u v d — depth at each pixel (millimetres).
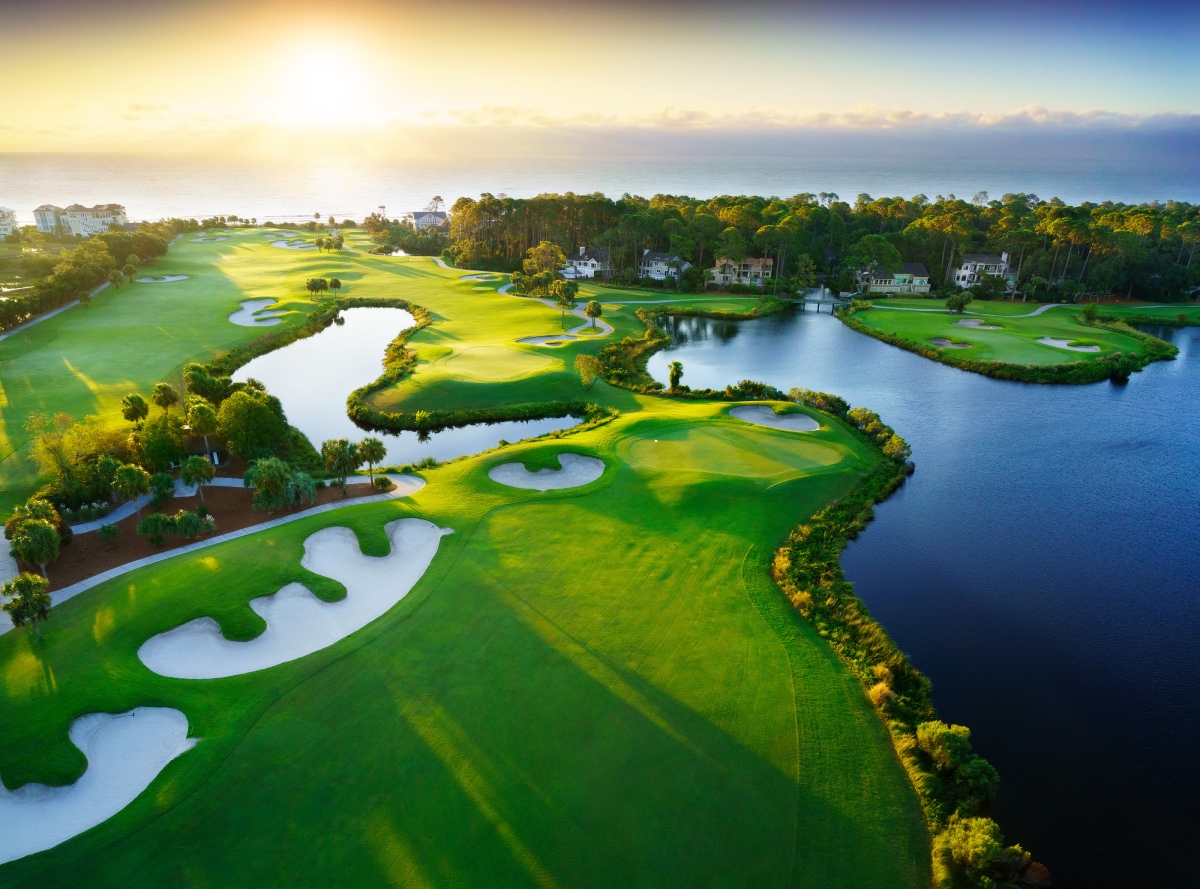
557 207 198125
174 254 197125
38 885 27188
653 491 61188
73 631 40969
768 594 47562
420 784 31828
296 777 32000
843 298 169375
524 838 29453
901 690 39938
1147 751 37469
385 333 126688
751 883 27938
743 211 194750
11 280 155750
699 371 108438
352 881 27469
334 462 60250
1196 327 140375
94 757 33344
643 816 30625
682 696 37719
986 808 33500
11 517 51344
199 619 42000
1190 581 53875
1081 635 47000
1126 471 73250
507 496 59688
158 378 90562
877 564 54281
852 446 73750
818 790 32375
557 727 35312
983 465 74062
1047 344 122125
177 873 27703
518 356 104875
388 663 39406
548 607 44844
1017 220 196000
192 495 60719
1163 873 30844
